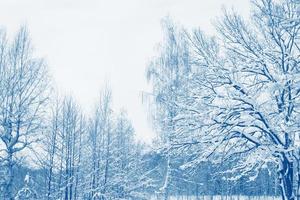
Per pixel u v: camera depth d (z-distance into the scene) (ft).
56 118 92.22
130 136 129.90
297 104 35.32
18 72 76.84
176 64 73.36
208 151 40.09
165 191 74.23
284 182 37.63
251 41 43.39
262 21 42.93
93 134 116.06
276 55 41.14
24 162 79.10
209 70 41.78
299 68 38.06
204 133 39.73
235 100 39.65
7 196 71.51
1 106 73.61
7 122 73.00
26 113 74.95
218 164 42.50
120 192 115.03
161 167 97.09
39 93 78.33
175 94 44.62
